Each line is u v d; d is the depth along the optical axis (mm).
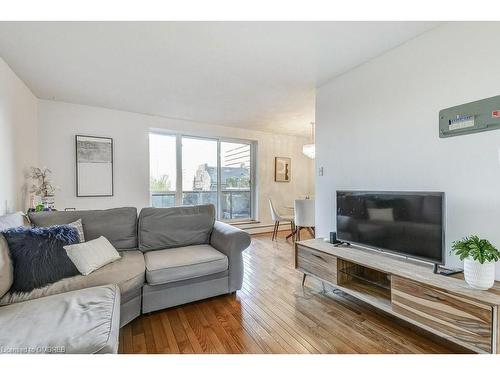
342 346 1594
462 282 1516
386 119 2207
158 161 4453
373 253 2160
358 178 2477
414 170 2004
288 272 3010
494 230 1582
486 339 1263
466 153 1707
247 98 3355
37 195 3031
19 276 1526
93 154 3631
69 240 1849
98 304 1318
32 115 3096
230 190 5289
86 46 2059
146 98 3340
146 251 2422
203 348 1585
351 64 2422
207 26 1801
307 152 4203
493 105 1573
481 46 1622
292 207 5379
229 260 2346
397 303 1680
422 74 1936
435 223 1668
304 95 3246
